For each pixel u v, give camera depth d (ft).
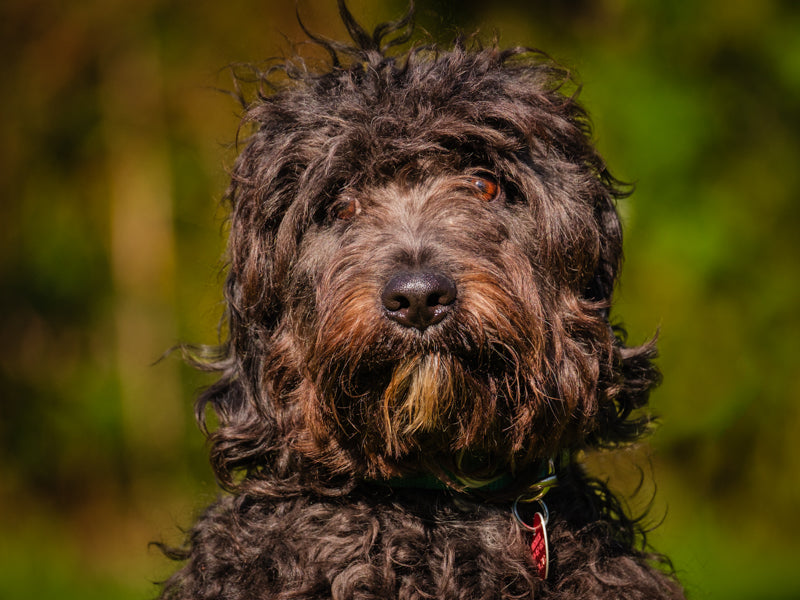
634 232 38.50
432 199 13.73
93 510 38.93
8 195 41.83
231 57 38.52
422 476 13.93
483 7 38.40
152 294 39.88
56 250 41.04
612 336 14.82
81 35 40.47
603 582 14.01
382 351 12.58
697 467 38.42
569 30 39.55
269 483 14.48
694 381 37.99
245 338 14.90
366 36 16.78
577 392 13.80
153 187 40.19
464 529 13.82
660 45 39.73
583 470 15.79
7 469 39.78
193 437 39.45
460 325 12.41
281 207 14.74
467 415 13.03
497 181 14.38
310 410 13.70
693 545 35.32
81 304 41.14
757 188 39.24
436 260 12.60
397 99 14.47
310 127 14.65
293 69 16.43
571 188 14.53
